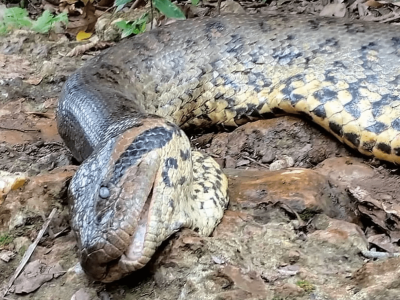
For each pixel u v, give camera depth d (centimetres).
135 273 101
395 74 125
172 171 100
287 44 133
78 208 99
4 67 180
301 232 107
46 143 138
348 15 189
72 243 110
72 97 126
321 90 128
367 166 124
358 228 107
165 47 139
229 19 140
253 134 133
